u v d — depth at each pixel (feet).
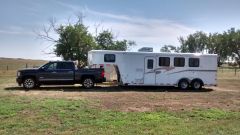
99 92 69.62
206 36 349.61
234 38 340.39
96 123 37.35
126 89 77.71
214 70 80.69
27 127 34.65
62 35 157.69
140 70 77.56
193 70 79.82
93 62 77.36
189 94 69.87
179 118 41.96
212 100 60.29
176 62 79.05
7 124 35.55
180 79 79.30
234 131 34.88
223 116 43.86
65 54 158.30
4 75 125.08
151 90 77.00
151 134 32.99
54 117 40.11
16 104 48.26
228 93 73.72
